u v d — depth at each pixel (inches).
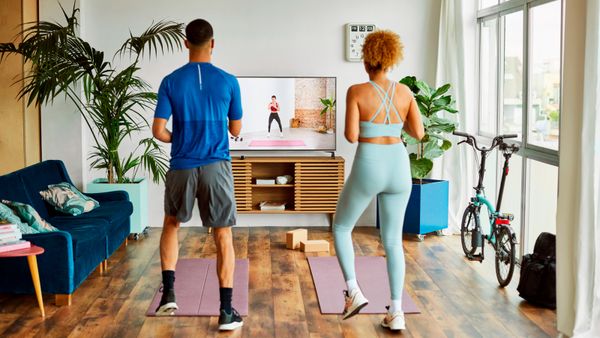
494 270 223.8
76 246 187.3
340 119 292.5
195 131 165.8
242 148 290.0
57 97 279.4
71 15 280.2
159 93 166.4
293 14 289.3
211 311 181.0
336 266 226.1
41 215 219.5
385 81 162.4
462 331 167.9
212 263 230.5
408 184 164.1
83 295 195.3
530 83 223.5
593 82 153.8
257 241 266.5
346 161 294.7
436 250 251.9
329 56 290.8
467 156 277.4
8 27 273.0
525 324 173.0
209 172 165.2
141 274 217.6
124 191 255.0
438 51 284.2
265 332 166.9
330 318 177.0
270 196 293.9
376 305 186.4
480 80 277.0
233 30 288.5
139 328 169.2
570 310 163.6
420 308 185.2
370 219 298.5
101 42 286.0
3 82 274.5
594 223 156.3
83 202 232.1
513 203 237.9
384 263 231.0
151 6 286.4
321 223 296.4
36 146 282.7
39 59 248.7
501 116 254.5
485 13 264.7
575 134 161.0
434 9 290.2
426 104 260.7
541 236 191.5
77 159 282.0
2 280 182.2
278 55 290.0
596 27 152.1
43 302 188.9
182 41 287.7
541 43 214.1
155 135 166.2
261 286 204.7
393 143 161.9
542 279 184.5
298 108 289.3
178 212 167.2
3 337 162.6
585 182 155.9
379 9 290.2
